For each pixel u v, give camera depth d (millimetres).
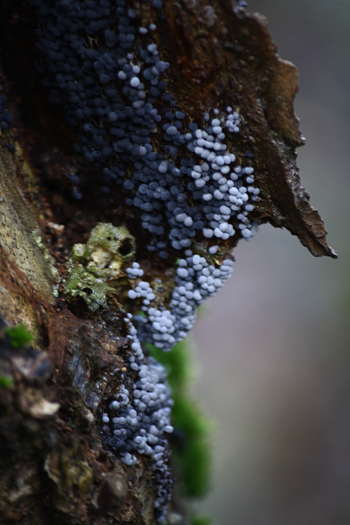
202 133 111
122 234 115
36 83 113
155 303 116
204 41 108
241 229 114
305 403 268
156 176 113
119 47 109
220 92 110
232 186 112
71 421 108
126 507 110
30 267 110
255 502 242
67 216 116
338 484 254
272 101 109
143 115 111
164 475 115
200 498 133
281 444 261
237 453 251
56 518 106
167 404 116
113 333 112
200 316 139
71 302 112
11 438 102
